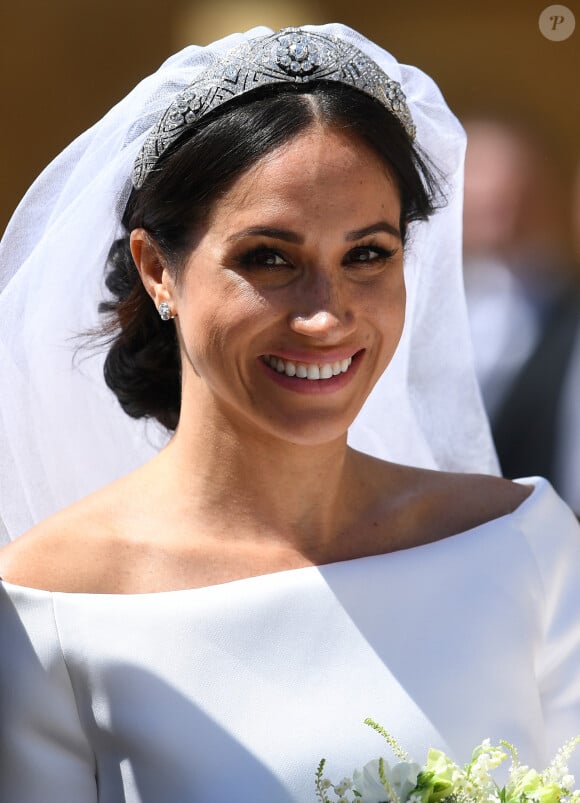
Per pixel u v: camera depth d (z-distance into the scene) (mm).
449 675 9883
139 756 9242
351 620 9906
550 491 11383
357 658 9789
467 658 10008
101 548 9945
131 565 9930
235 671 9523
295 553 10266
